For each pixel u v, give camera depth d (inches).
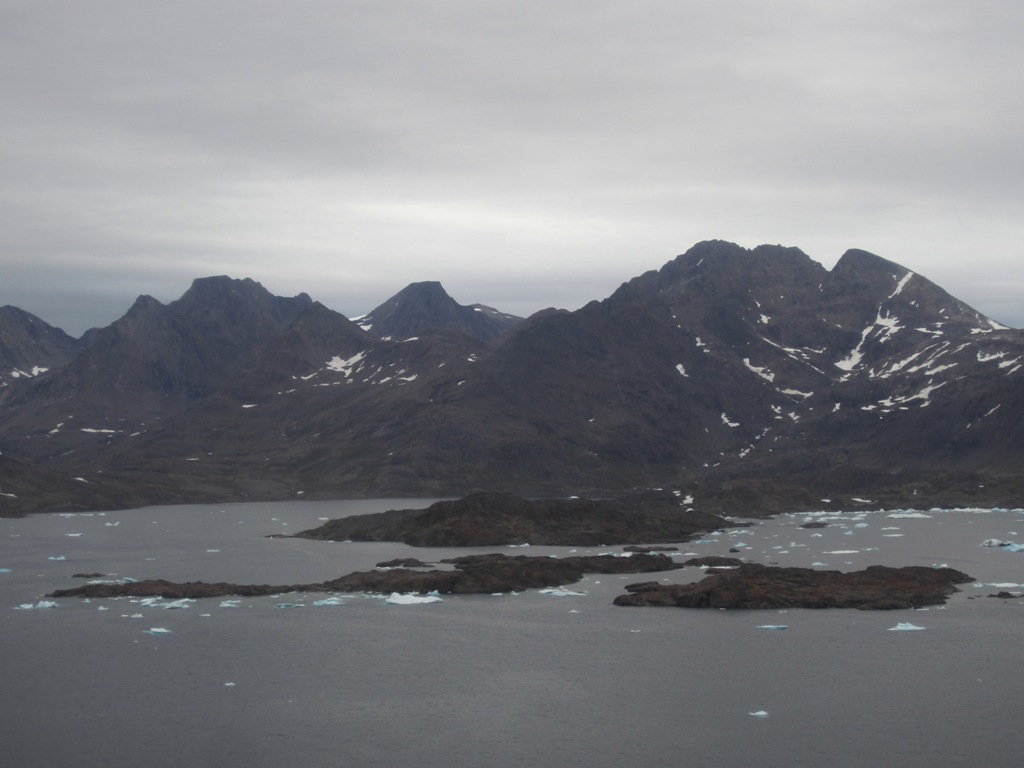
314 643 7618.1
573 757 5378.9
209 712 6082.7
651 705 6131.9
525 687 6505.9
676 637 7691.9
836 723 5792.3
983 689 6328.7
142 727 5851.4
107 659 7180.1
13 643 7608.3
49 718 5999.0
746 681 6555.1
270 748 5541.3
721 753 5403.5
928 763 5251.0
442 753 5447.8
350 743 5595.5
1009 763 5236.2
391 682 6628.9
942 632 7721.5
